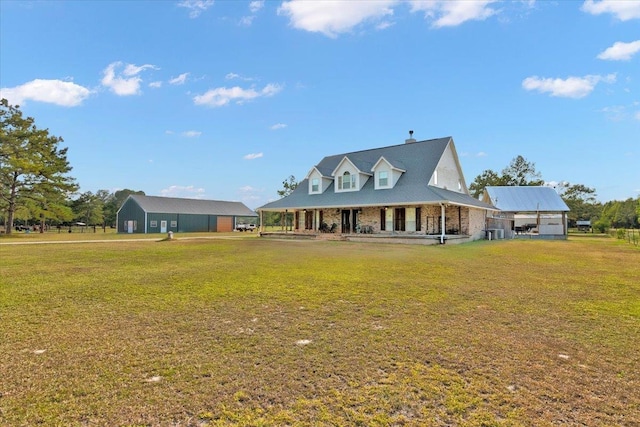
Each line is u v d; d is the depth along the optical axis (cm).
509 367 305
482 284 678
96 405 241
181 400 249
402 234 2033
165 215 4038
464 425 219
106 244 1758
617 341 371
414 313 475
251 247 1522
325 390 265
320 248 1466
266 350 343
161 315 464
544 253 1288
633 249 1511
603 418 227
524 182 4731
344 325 422
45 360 317
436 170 2128
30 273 809
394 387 269
